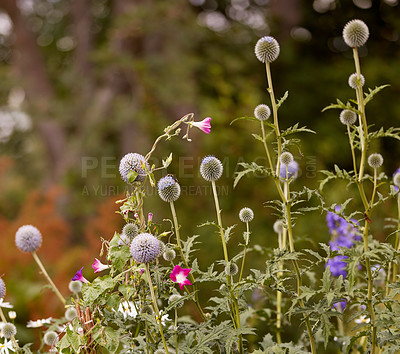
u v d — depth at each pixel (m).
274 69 10.05
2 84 9.66
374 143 7.27
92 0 10.32
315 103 10.12
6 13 9.78
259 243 7.23
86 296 1.93
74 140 8.48
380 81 10.12
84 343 1.98
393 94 10.15
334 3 10.94
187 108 8.37
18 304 4.76
